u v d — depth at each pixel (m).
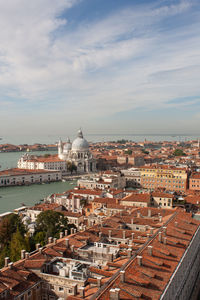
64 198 190.38
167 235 86.69
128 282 57.47
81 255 81.56
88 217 146.00
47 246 83.00
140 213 125.25
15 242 103.31
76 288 60.28
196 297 85.19
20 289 62.16
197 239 98.38
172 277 63.75
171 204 170.88
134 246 77.50
